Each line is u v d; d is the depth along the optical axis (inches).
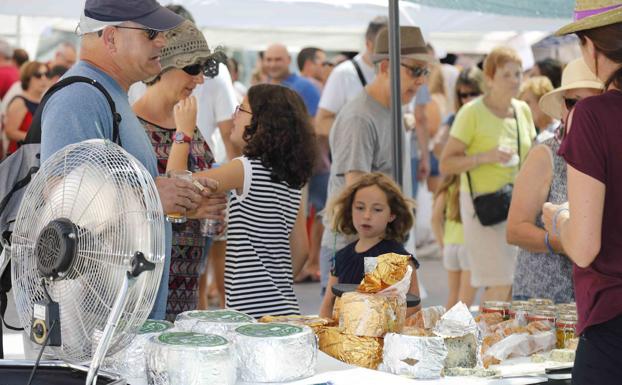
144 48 123.0
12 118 391.5
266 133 159.9
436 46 431.2
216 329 112.4
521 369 119.9
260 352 102.0
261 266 159.6
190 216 147.9
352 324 117.6
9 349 246.4
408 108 340.2
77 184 92.1
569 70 163.3
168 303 163.3
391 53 197.0
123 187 90.0
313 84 410.3
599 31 102.2
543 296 172.7
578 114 102.0
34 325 92.0
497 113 266.4
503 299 257.8
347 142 217.2
